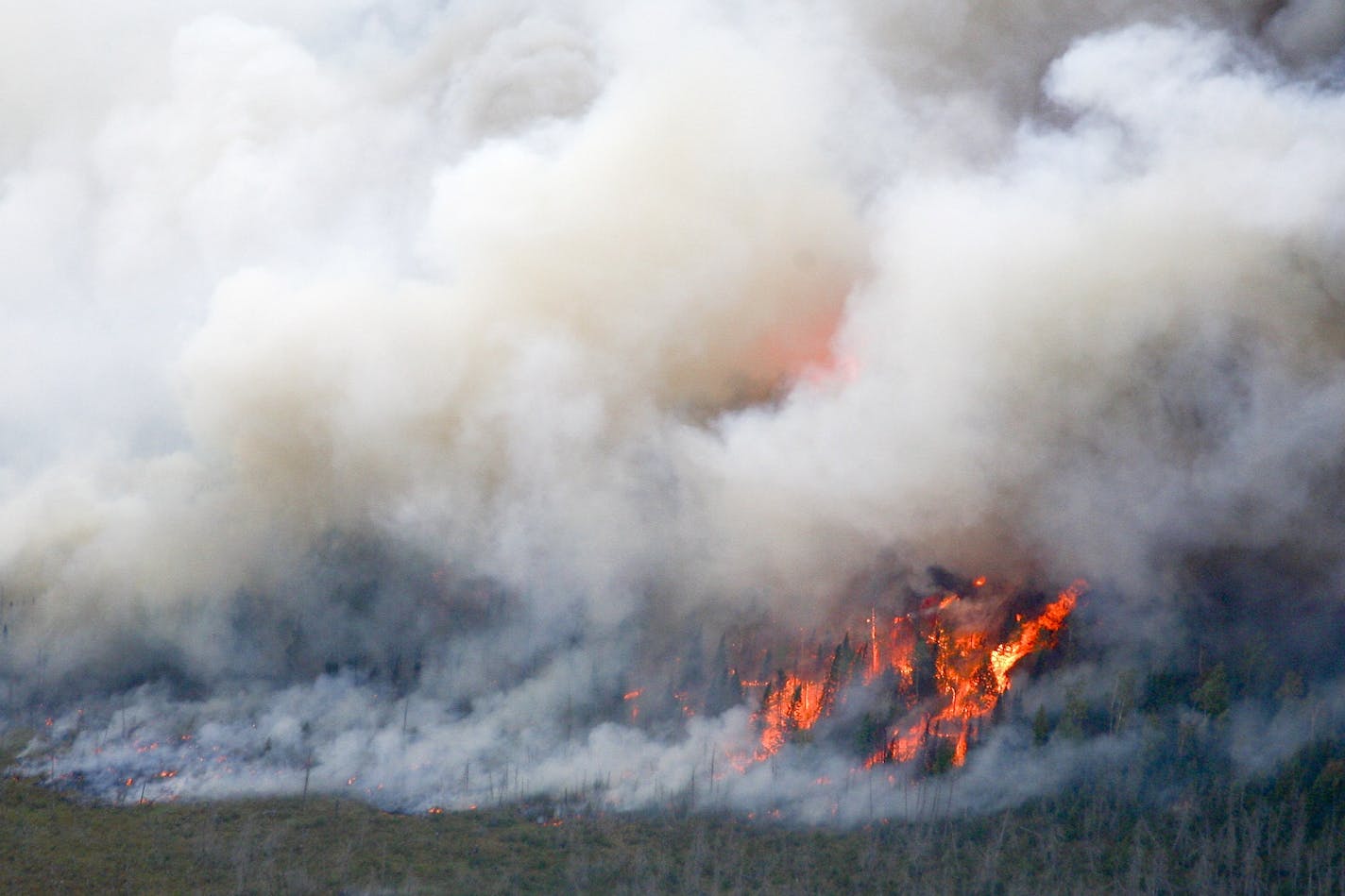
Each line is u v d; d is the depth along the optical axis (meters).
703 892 159.75
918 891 158.50
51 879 161.38
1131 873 155.50
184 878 163.12
